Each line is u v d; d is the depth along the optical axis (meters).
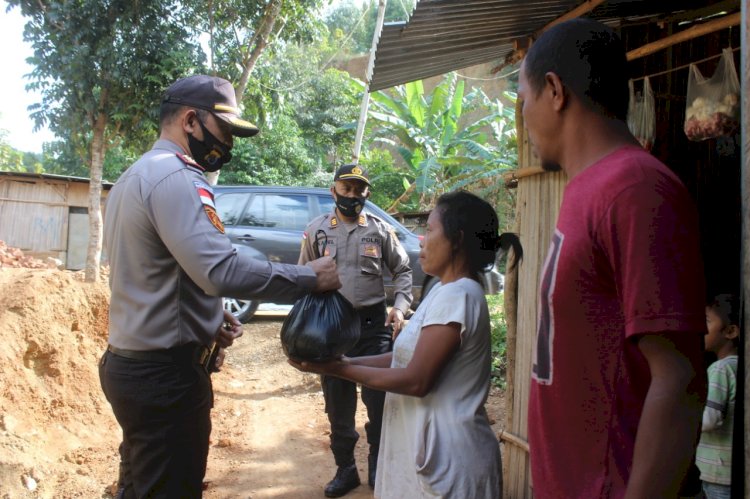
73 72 8.11
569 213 1.21
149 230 2.09
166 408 2.14
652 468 1.03
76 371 4.71
